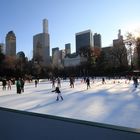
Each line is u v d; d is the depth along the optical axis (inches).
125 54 3563.0
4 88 1423.5
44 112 505.7
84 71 4104.3
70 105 608.1
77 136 124.0
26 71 3523.6
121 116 435.2
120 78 3070.9
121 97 790.5
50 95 929.5
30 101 729.0
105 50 4409.5
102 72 3937.0
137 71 3147.1
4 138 161.3
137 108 530.3
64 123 129.5
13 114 155.6
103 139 115.2
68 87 1454.2
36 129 141.4
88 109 530.6
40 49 4534.9
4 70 3166.8
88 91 1087.0
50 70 4347.9
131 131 107.0
